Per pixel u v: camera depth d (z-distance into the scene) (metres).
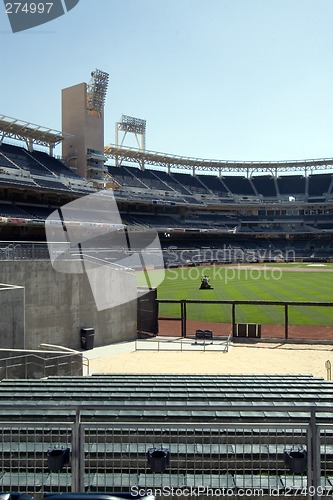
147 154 93.62
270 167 109.56
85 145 73.88
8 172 58.38
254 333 24.05
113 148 87.31
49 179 64.25
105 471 5.91
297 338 24.05
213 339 24.27
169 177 101.00
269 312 31.27
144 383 10.71
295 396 8.62
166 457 5.57
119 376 12.34
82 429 5.50
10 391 9.32
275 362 19.59
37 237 58.88
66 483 5.95
